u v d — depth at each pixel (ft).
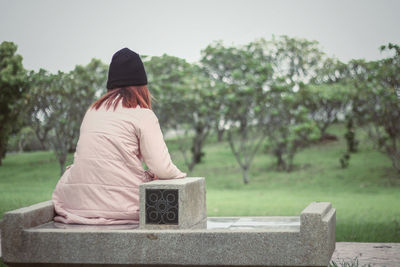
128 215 9.42
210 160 73.46
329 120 66.74
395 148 58.54
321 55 59.36
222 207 37.24
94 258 8.77
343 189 51.85
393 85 54.24
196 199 9.71
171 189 8.96
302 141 65.41
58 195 10.04
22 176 59.16
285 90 58.34
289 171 63.77
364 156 69.00
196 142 67.31
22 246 8.99
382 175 57.57
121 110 9.80
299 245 8.14
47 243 8.91
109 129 9.63
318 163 66.54
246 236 8.32
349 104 59.26
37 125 55.26
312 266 8.10
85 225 9.41
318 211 8.28
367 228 26.17
